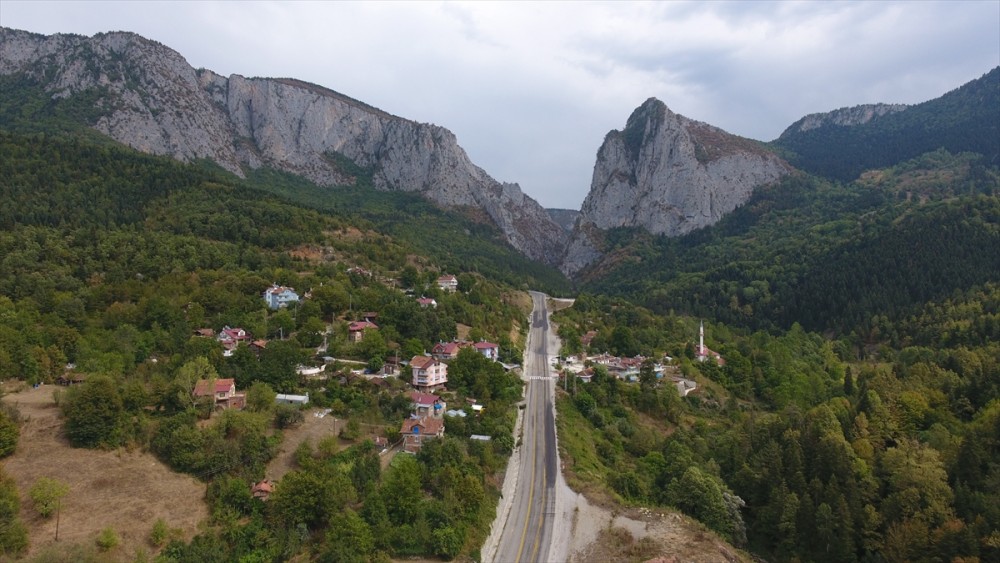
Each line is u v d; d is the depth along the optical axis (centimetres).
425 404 9731
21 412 7900
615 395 12706
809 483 8831
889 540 7594
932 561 7081
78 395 7656
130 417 7925
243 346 10388
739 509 9269
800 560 8031
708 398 13888
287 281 14475
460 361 11825
